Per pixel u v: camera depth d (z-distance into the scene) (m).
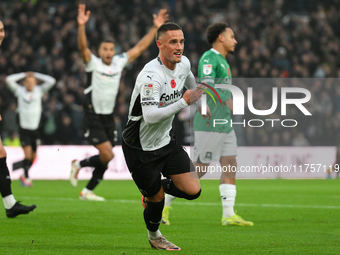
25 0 24.33
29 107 15.30
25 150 15.36
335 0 27.81
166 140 5.83
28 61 21.73
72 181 11.61
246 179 19.05
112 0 24.53
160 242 6.04
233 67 23.08
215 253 5.80
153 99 5.48
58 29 23.38
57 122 19.94
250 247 6.21
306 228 7.85
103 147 11.20
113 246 6.21
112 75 11.29
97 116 11.22
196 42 24.11
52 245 6.27
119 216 8.99
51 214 9.14
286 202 11.52
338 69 25.05
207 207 10.48
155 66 5.61
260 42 24.86
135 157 5.75
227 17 25.27
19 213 8.35
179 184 5.91
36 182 17.31
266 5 26.55
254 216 9.23
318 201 11.74
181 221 8.57
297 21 26.09
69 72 22.23
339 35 26.98
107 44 11.20
